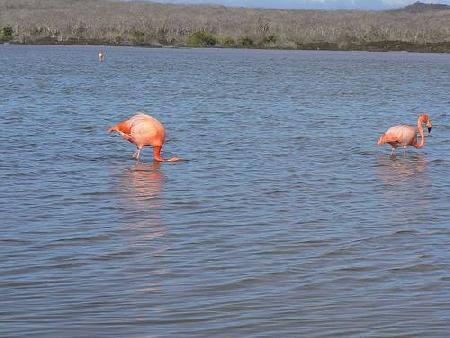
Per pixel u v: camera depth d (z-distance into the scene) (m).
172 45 140.75
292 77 61.41
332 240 12.36
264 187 16.66
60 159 19.59
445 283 10.25
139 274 10.48
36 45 130.50
